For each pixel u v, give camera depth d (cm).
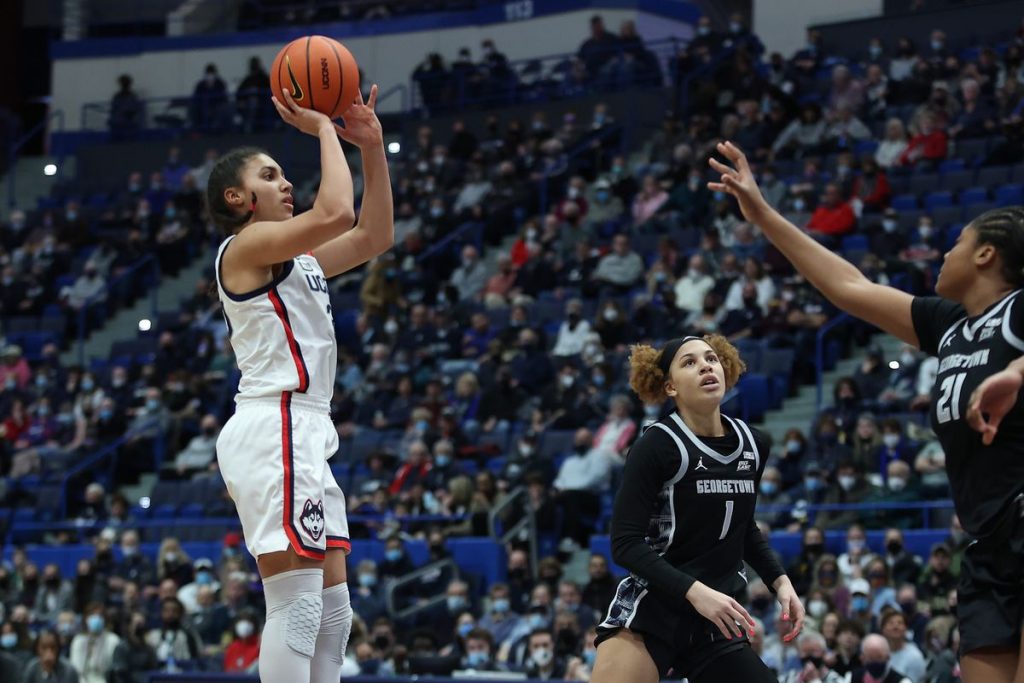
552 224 2003
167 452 1848
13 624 1390
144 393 1936
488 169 2298
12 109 2970
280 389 458
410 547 1444
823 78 2178
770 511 1348
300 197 2425
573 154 2212
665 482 501
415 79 2606
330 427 472
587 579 1391
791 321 1611
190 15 3022
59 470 1856
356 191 2377
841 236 1725
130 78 2827
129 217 2444
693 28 2730
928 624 1065
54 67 2953
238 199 475
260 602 1409
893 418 1354
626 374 1612
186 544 1606
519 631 1253
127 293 2303
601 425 1539
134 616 1346
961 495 421
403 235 2184
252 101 2683
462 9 2831
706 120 2106
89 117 2909
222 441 461
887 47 2264
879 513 1302
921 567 1170
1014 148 1806
